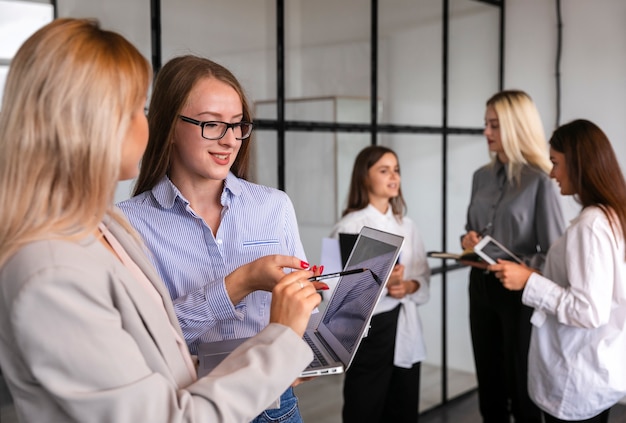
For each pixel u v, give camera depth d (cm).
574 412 202
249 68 249
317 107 278
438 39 347
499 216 273
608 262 194
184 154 128
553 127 376
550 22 373
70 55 78
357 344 110
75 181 80
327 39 282
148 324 87
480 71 379
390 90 318
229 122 127
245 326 138
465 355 377
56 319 75
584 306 194
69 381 76
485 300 278
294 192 268
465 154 373
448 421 335
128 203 136
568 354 202
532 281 208
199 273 134
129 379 78
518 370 268
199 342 135
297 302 98
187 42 228
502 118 267
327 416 297
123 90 82
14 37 185
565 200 366
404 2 322
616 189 199
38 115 78
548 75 376
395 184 254
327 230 287
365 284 122
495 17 386
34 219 79
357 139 300
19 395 82
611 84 354
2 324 80
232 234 137
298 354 93
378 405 255
